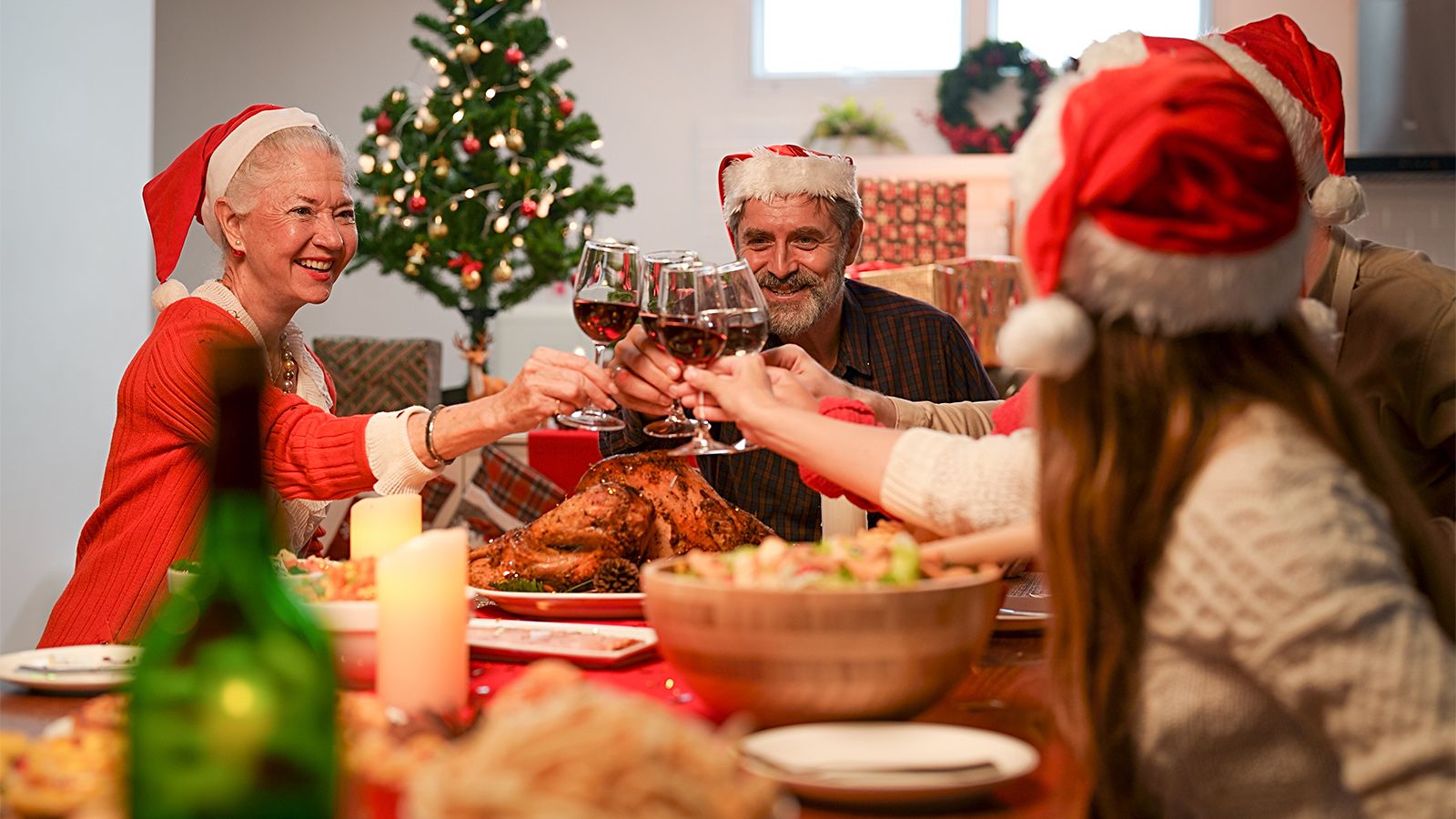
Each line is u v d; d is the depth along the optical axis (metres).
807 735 0.86
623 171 7.83
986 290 4.26
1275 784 0.85
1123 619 0.87
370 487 1.86
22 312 3.77
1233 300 0.84
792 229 2.49
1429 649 0.77
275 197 2.12
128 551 1.94
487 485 3.99
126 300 4.36
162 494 1.97
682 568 1.02
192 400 1.95
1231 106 0.84
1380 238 7.10
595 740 0.53
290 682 0.61
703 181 7.77
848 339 2.67
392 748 0.77
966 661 0.93
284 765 0.61
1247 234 0.83
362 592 1.13
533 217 4.77
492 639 1.23
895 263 6.38
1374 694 0.76
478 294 4.85
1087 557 0.87
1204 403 0.85
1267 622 0.78
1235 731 0.84
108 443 4.29
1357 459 0.88
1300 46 1.68
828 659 0.89
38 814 0.70
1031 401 1.12
